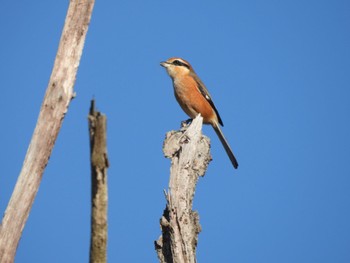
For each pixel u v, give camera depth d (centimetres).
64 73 1148
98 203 841
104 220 853
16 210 1052
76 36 1166
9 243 1030
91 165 820
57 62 1152
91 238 864
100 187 833
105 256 874
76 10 1173
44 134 1107
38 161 1091
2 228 1035
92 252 868
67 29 1167
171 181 1166
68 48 1160
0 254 1022
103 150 809
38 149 1096
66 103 1136
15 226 1045
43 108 1121
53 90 1132
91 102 799
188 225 1117
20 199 1061
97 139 803
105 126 802
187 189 1159
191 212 1150
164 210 1143
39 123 1113
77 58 1165
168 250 1120
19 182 1073
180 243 1099
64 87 1139
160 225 1120
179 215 1118
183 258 1091
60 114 1127
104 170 821
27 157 1091
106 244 870
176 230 1105
